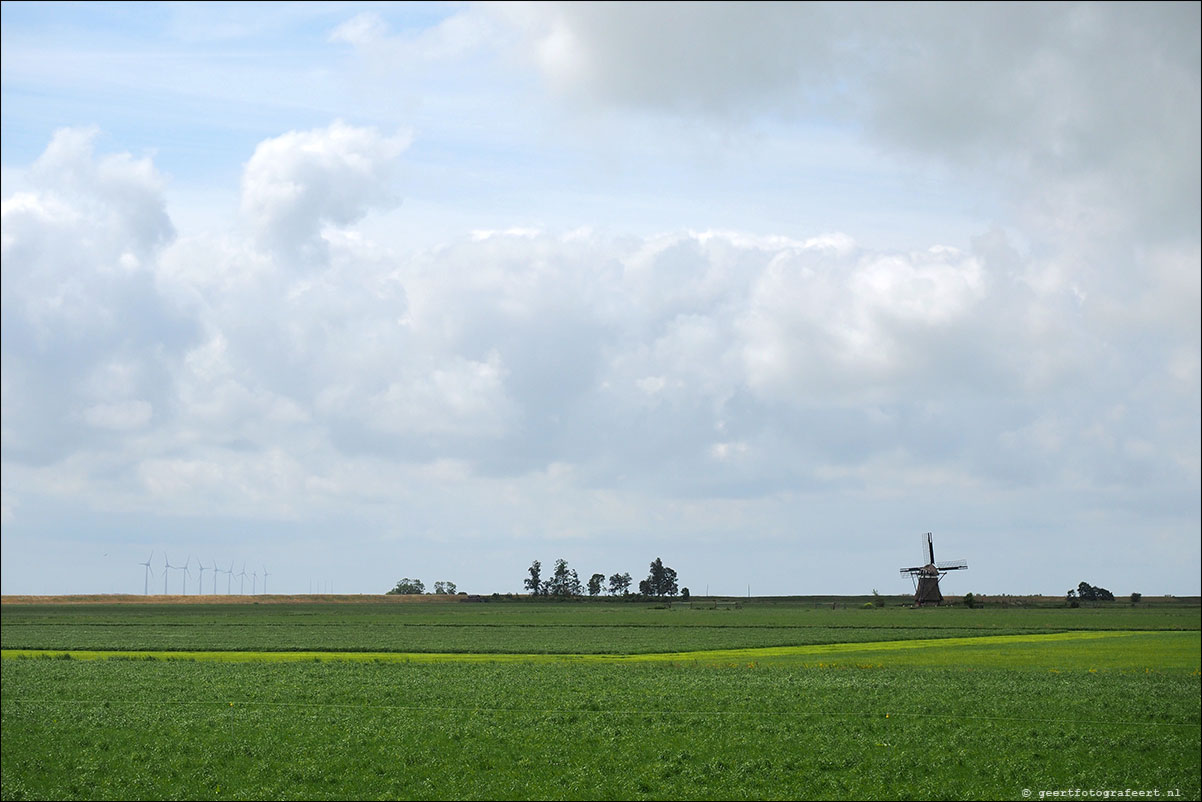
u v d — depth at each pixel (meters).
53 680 67.00
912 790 40.03
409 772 42.66
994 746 45.94
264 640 110.12
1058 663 84.31
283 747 46.41
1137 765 43.12
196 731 49.47
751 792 39.94
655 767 42.97
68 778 42.38
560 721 51.53
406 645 102.81
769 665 81.56
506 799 39.34
